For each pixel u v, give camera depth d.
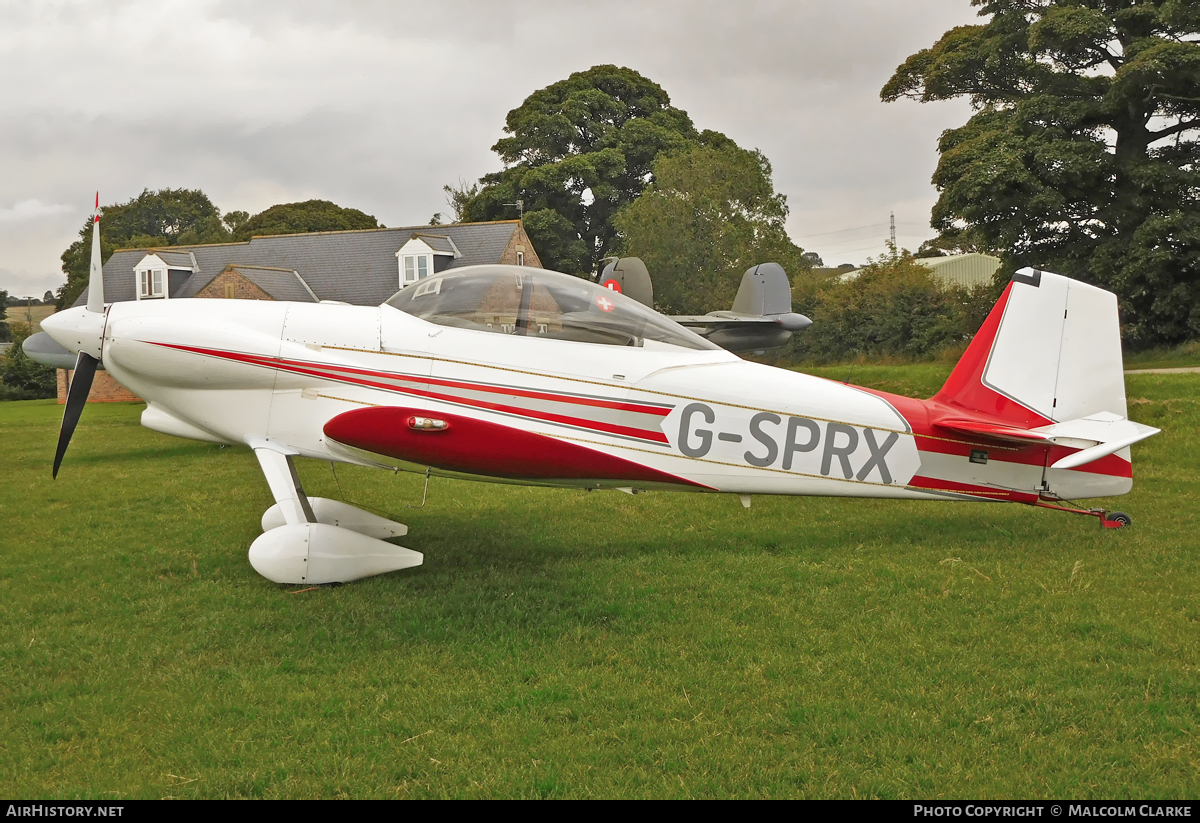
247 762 2.86
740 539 5.86
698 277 30.28
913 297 27.97
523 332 5.36
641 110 43.38
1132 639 3.81
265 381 5.22
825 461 5.63
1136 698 3.24
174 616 4.32
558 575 5.00
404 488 8.02
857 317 28.52
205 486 8.34
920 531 5.95
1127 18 20.88
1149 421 10.25
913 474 5.75
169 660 3.76
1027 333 5.75
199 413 5.37
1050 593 4.47
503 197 40.53
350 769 2.79
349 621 4.23
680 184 31.12
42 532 6.29
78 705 3.29
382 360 5.25
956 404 5.82
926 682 3.42
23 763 2.86
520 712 3.20
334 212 53.94
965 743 2.93
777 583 4.77
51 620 4.29
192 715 3.19
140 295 29.58
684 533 6.07
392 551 4.96
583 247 39.31
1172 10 19.88
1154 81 20.27
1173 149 21.98
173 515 6.90
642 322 5.51
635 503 7.19
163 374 5.20
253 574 5.11
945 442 5.77
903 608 4.30
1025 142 21.00
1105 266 21.00
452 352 5.28
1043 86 22.59
